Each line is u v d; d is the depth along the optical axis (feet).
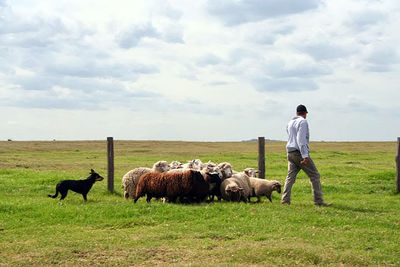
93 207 42.01
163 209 40.63
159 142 281.74
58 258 27.22
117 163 112.27
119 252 28.43
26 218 38.45
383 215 40.40
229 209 40.98
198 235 32.35
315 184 44.83
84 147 216.13
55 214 39.37
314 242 30.40
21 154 154.61
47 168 96.58
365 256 27.32
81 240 31.12
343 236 32.24
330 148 219.61
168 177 44.68
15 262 26.48
